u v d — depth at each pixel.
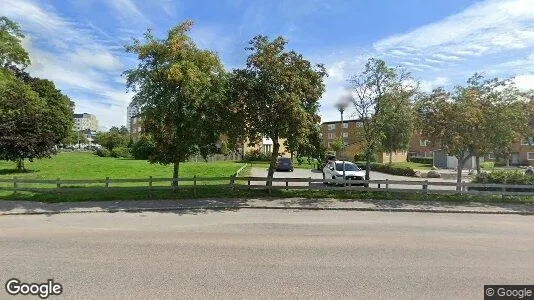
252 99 16.61
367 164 20.30
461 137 17.98
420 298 5.97
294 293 6.09
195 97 15.63
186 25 16.42
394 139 41.19
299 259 8.02
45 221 12.30
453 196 18.27
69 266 7.31
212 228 11.30
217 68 16.86
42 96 47.19
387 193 18.53
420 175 34.62
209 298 5.84
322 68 18.23
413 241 9.92
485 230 11.71
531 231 11.70
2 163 40.81
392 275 7.05
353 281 6.70
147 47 15.98
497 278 6.98
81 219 12.68
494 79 18.94
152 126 16.97
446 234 10.95
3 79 28.62
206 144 17.73
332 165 25.61
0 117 27.75
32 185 20.91
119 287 6.23
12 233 10.34
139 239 9.70
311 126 17.88
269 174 18.33
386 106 19.88
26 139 27.95
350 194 18.33
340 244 9.44
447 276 7.05
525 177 18.77
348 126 66.31
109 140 76.50
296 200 16.97
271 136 17.31
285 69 16.80
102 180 16.66
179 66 15.16
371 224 12.36
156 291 6.08
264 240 9.76
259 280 6.67
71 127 55.62
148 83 16.22
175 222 12.23
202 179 17.53
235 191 17.98
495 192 17.67
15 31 30.39
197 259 7.90
